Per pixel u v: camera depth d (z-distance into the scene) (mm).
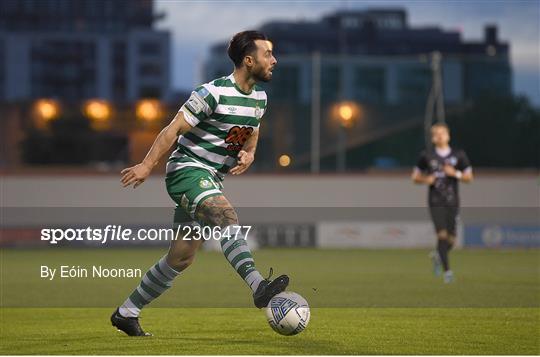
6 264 73875
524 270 67812
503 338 31672
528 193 109500
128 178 27547
